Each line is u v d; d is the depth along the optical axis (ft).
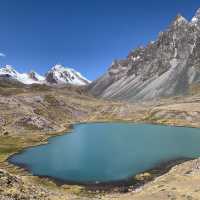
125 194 229.45
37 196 153.28
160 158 352.08
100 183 270.26
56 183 274.36
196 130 628.28
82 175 294.87
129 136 540.11
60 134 570.46
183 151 387.55
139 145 440.04
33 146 451.12
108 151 400.67
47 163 345.72
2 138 499.10
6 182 154.51
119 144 450.71
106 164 332.80
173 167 302.66
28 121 592.19
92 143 467.11
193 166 272.72
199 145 430.20
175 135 546.67
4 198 135.13
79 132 607.37
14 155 393.50
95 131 623.77
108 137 531.91
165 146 425.28
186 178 232.94
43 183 273.95
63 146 446.60
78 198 179.22
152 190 213.05
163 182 234.99
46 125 600.39
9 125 568.82
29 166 335.26
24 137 513.86
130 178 281.33
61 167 326.03
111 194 239.50
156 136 535.19
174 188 203.21
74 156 376.48
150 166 319.06
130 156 367.04
